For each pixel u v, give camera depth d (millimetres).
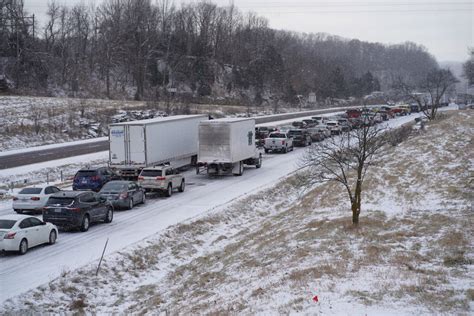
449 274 15438
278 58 132625
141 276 20031
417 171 34312
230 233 26656
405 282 14664
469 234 20156
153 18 112938
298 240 21594
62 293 17125
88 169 33344
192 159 46375
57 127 62281
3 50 91250
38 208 27469
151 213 28625
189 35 120938
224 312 13984
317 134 59969
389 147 45031
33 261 19656
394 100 141500
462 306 12422
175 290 18047
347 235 21266
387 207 26766
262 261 19562
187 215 28031
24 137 57031
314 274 15969
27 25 93625
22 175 38344
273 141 54656
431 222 22609
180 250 23219
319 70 146250
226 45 131000
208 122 39406
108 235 23844
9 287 16859
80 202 24375
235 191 35062
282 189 36688
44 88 89312
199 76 113312
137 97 94000
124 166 36469
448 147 41156
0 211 28250
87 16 113188
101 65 102750
